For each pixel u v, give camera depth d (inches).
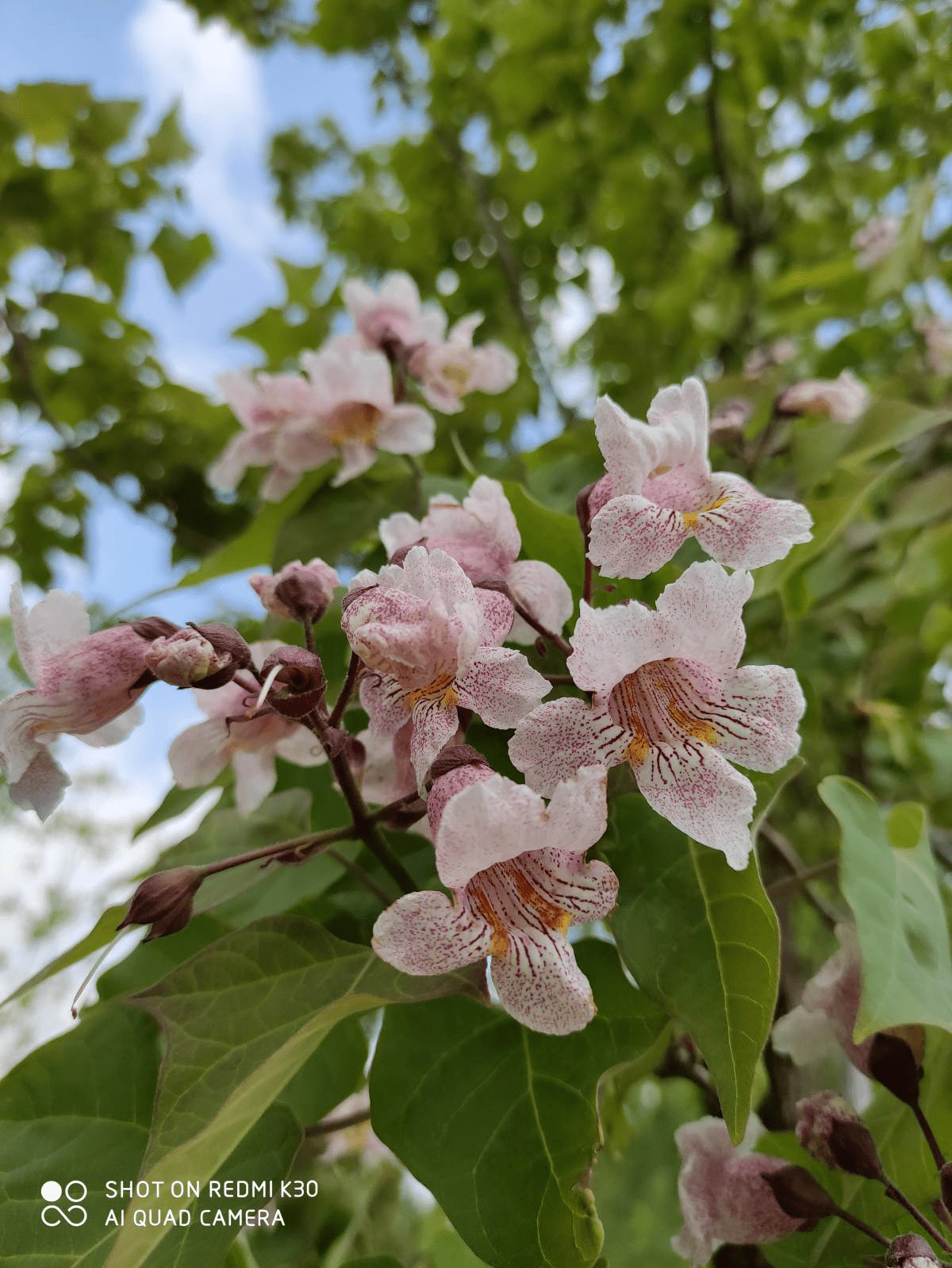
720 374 16.5
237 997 5.2
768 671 4.8
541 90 16.8
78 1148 5.9
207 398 14.6
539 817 4.1
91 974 5.8
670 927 5.3
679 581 4.6
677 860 5.5
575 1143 5.2
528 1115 5.3
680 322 16.2
